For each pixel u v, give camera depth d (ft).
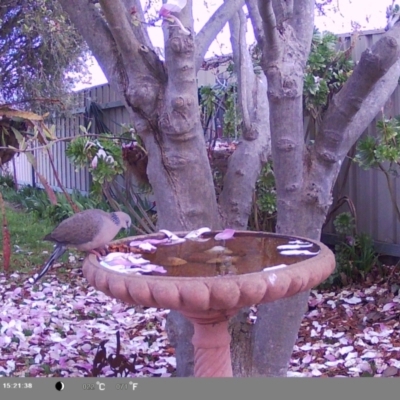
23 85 26.45
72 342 12.37
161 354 11.80
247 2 8.52
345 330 12.75
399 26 7.21
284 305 8.39
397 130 13.97
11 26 26.18
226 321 6.61
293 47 8.05
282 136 8.08
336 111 7.89
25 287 17.22
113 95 25.27
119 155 15.43
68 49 26.35
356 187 17.07
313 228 8.35
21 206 32.50
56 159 32.30
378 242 16.56
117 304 15.55
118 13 7.58
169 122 7.82
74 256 20.71
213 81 19.81
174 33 7.57
